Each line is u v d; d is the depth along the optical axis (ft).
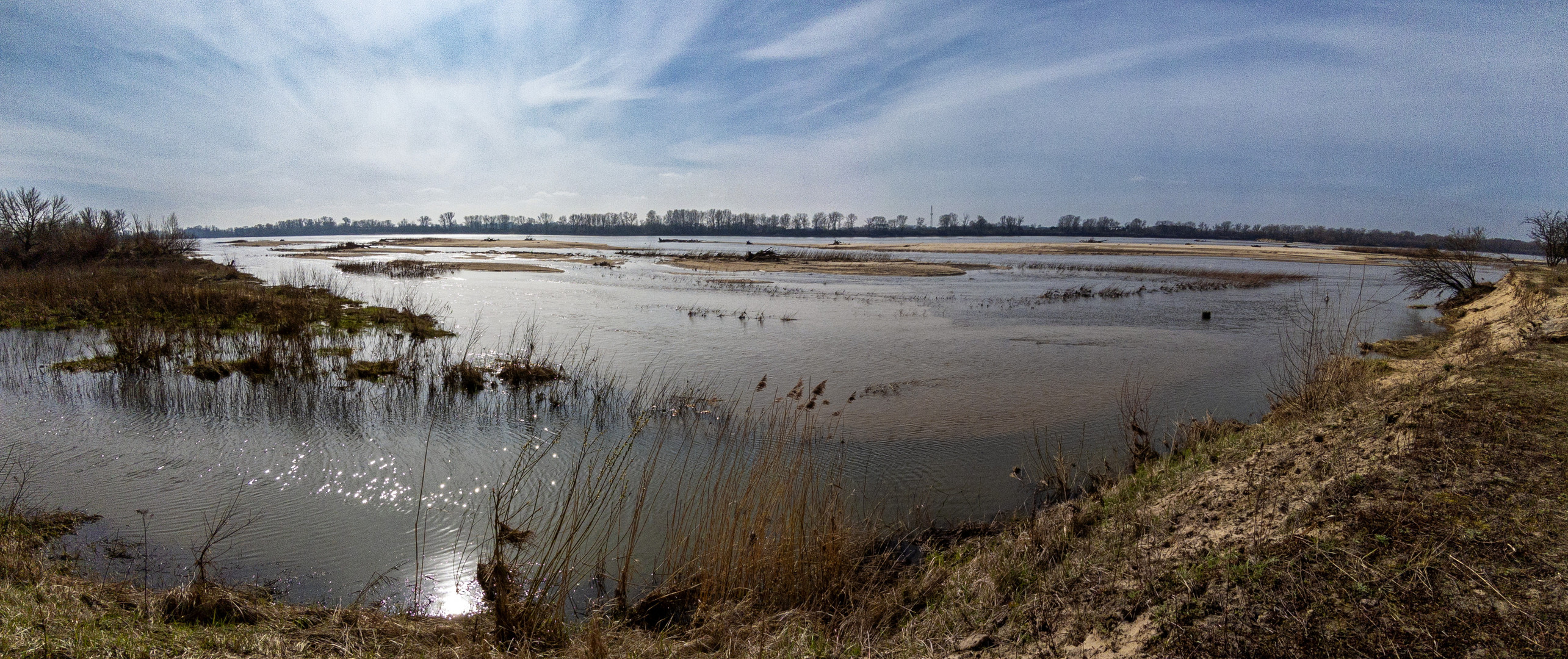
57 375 42.93
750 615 16.58
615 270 158.81
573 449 30.99
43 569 17.29
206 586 15.99
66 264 117.29
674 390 41.55
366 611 16.76
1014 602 15.03
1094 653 12.37
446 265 165.68
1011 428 34.30
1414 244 520.83
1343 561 12.71
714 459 28.48
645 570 20.38
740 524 19.86
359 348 53.83
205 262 144.56
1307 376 33.01
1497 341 34.58
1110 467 27.86
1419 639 10.51
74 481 25.86
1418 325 74.90
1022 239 629.10
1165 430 33.78
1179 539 15.96
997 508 24.66
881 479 27.37
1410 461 16.47
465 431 33.60
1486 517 13.33
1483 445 16.89
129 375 43.50
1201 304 96.37
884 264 190.19
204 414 35.55
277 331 56.85
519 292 105.09
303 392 40.22
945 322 74.79
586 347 55.21
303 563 20.40
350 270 146.72
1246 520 15.90
